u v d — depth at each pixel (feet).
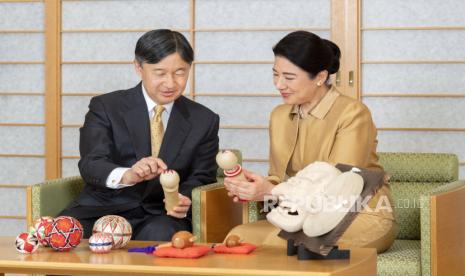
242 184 8.69
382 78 14.93
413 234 10.64
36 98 16.16
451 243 9.29
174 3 15.55
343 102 9.48
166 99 9.87
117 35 15.78
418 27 14.73
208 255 7.60
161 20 15.61
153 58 9.68
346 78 14.84
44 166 16.21
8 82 16.25
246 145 15.46
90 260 7.40
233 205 10.50
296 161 9.69
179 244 7.58
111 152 10.12
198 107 10.50
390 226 9.25
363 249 7.86
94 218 10.00
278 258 7.41
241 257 7.48
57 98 15.96
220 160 8.64
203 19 15.48
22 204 16.33
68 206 10.36
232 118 15.48
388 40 14.87
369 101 15.02
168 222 9.72
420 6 14.74
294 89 9.19
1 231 16.43
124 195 10.14
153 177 9.21
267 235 8.88
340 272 6.85
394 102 14.92
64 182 10.53
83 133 10.27
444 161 10.85
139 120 10.18
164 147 10.12
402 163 10.97
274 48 9.29
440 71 14.74
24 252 7.77
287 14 15.16
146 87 9.95
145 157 10.11
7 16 16.19
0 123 16.30
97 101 10.39
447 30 14.69
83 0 15.84
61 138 16.08
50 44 15.92
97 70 15.88
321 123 9.49
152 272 7.07
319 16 15.03
